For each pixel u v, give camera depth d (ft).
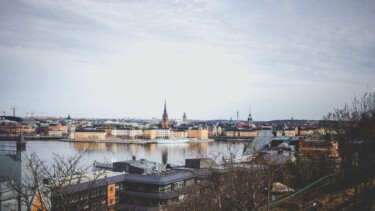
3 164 228.43
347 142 224.33
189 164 421.18
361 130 218.59
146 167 404.36
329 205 203.31
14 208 188.14
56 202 131.13
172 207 270.05
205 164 400.88
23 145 246.68
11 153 269.23
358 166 207.31
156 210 319.06
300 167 264.52
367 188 203.21
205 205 206.69
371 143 208.33
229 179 168.76
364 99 245.45
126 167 407.44
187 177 372.38
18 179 212.84
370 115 232.94
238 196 145.79
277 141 546.67
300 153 307.17
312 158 281.54
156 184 339.57
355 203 196.65
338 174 243.19
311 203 207.31
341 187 233.55
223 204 174.50
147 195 339.16
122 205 316.40
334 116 243.40
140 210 322.96
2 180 206.39
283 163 264.93
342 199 210.38
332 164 269.44
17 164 231.30
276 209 197.36
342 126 233.35
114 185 328.70
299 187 255.91
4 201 189.88
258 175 171.83
